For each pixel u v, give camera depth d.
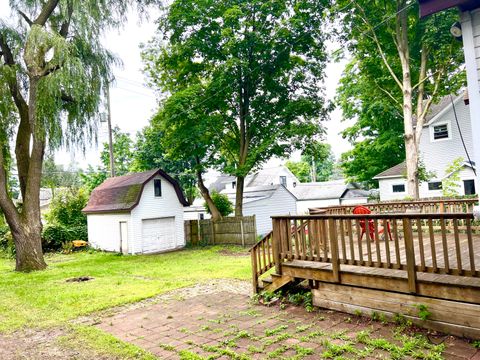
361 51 17.25
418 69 16.72
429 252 6.30
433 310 4.45
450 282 4.28
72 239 20.77
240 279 9.01
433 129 21.02
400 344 4.11
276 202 26.25
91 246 20.66
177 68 18.83
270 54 17.25
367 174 25.25
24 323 6.30
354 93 22.00
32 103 12.42
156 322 5.80
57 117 12.66
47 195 41.31
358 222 5.14
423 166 19.94
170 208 19.50
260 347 4.36
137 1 14.20
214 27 17.20
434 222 9.92
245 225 18.00
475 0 4.20
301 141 18.27
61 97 12.70
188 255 15.79
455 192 17.00
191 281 9.19
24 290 9.33
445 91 16.92
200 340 4.79
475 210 4.03
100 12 13.34
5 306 7.72
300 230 6.07
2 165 12.83
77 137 13.69
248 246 17.66
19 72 13.25
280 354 4.11
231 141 19.69
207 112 18.14
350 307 5.34
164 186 19.38
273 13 16.80
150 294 7.82
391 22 15.25
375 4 15.15
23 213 13.24
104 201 19.97
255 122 18.77
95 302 7.45
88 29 13.12
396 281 4.77
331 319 5.21
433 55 16.06
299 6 16.56
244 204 24.16
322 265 5.86
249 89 18.47
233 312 6.01
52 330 5.82
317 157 19.17
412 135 14.62
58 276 11.44
